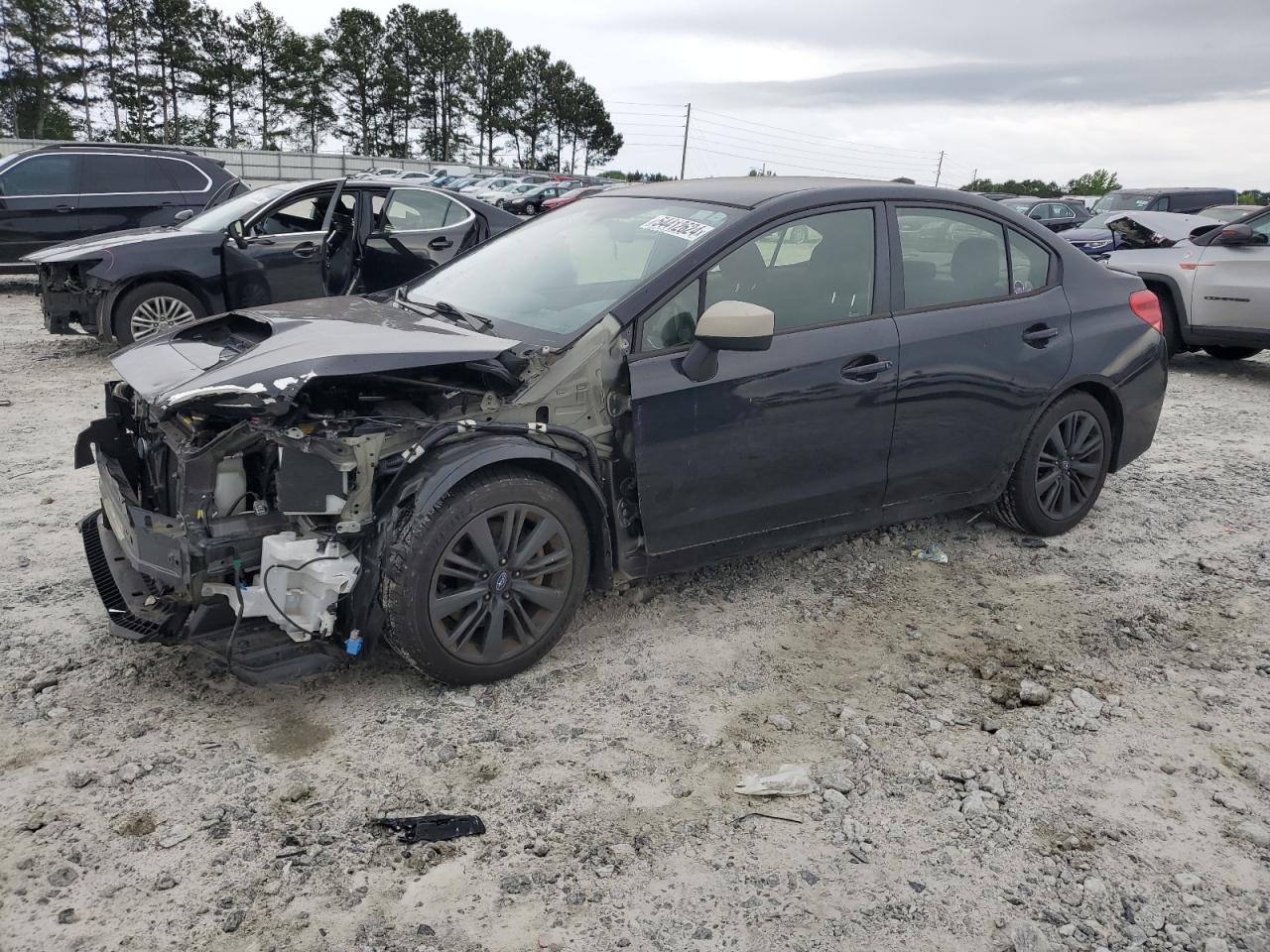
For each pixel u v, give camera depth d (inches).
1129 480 236.4
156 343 143.2
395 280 342.6
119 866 96.8
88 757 114.4
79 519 192.2
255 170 2283.5
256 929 89.4
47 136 2775.6
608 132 4485.7
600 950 88.5
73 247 346.0
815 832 106.1
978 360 166.9
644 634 151.3
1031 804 112.0
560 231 169.2
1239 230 346.3
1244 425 293.4
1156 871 101.7
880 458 160.4
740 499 147.6
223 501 117.2
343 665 137.6
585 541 137.0
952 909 95.4
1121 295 190.4
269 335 138.4
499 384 129.6
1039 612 163.0
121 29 2871.6
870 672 141.6
